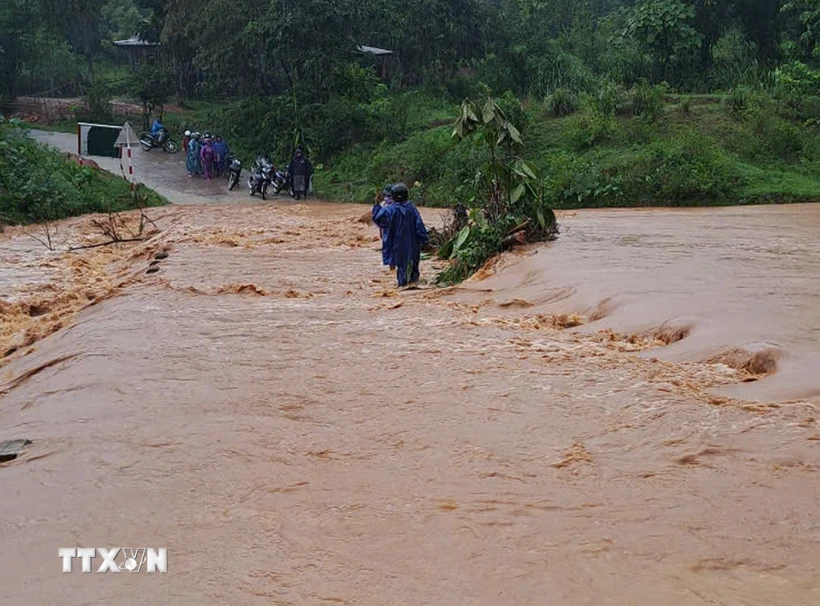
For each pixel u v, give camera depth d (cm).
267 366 771
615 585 388
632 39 3988
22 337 1063
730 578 392
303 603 381
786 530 435
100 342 879
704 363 759
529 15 4381
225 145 3559
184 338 888
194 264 1605
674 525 444
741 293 1005
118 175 3388
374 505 478
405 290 1290
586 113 3338
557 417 616
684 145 2955
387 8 4225
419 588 391
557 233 1658
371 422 617
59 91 5056
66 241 2170
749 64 3750
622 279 1132
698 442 555
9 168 2738
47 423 642
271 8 3766
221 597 388
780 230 1814
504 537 436
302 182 3192
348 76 3806
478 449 559
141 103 4659
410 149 3388
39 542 450
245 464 543
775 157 3133
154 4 4634
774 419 588
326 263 1620
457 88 4247
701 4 3838
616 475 511
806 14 3675
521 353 805
